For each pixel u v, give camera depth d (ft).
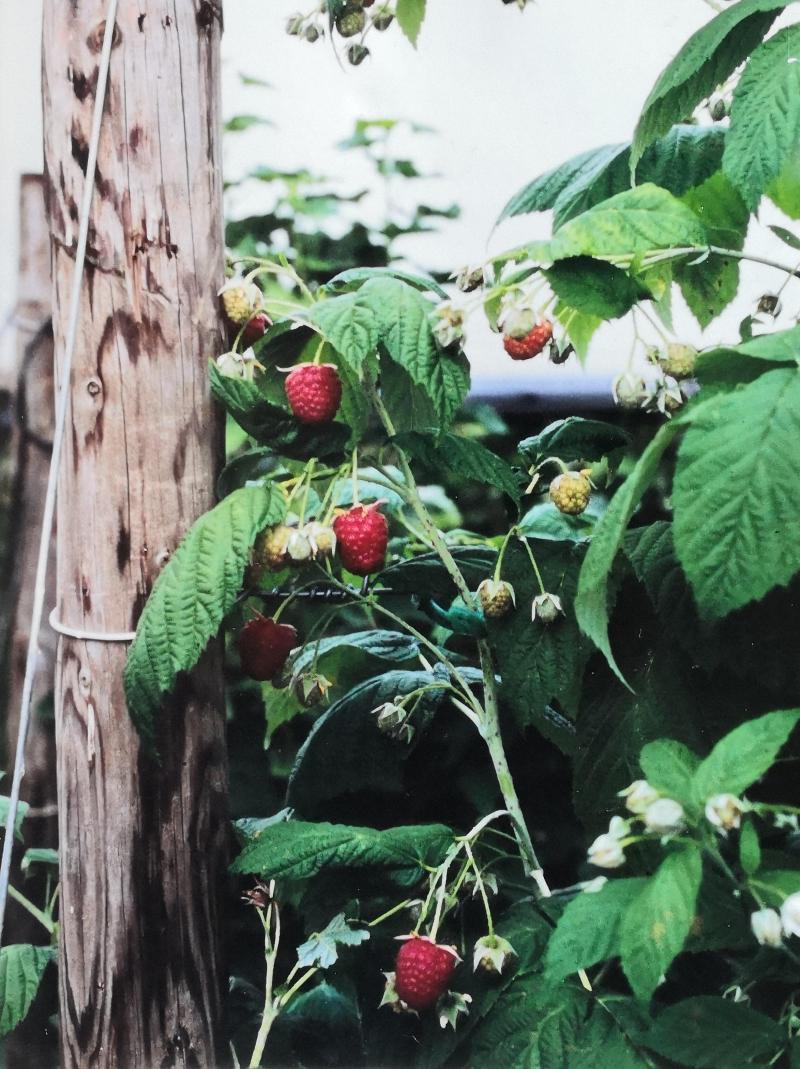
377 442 5.88
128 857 4.60
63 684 4.61
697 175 4.99
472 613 4.67
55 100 4.38
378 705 5.12
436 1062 4.22
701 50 3.89
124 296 4.36
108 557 4.45
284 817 5.21
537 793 5.66
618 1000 3.87
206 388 4.51
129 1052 4.67
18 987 4.92
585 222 3.93
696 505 3.06
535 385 6.99
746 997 3.82
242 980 5.38
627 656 4.55
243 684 7.59
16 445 7.91
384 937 5.00
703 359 3.46
